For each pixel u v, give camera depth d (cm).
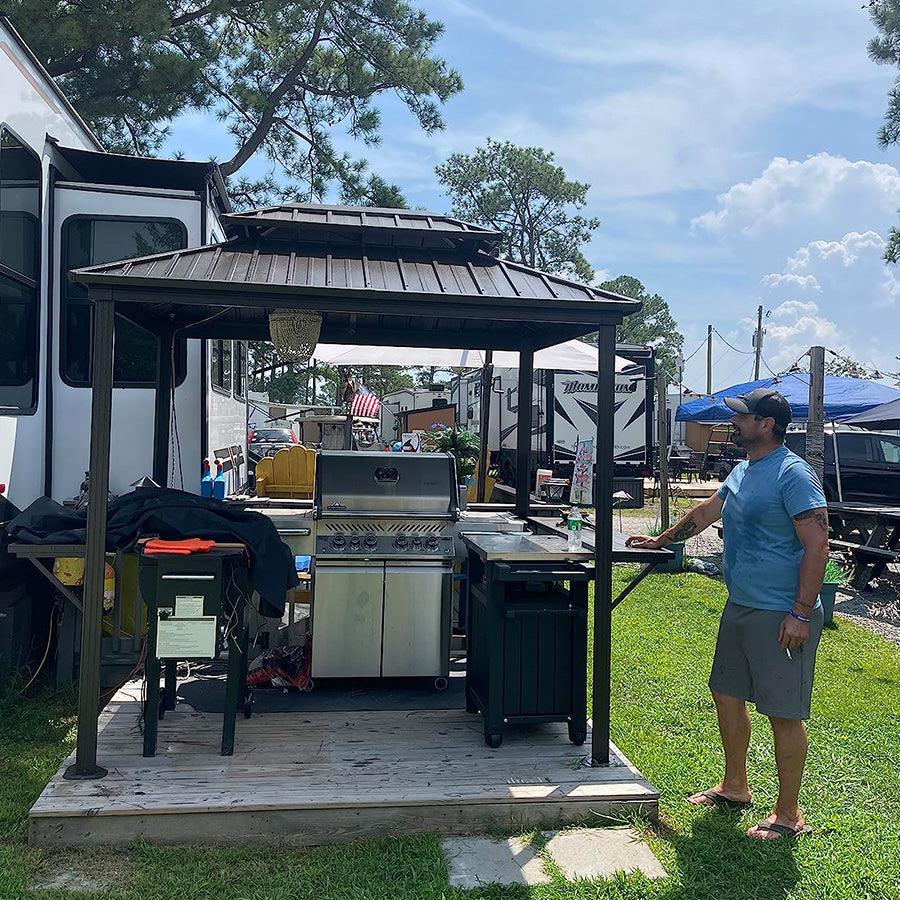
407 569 442
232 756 362
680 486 1989
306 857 307
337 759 363
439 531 443
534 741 392
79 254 545
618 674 539
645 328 5984
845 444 1283
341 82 1515
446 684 460
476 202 3816
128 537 364
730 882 300
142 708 407
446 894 283
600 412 365
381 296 344
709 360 3822
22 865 294
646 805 340
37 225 514
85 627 337
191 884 286
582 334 458
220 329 527
